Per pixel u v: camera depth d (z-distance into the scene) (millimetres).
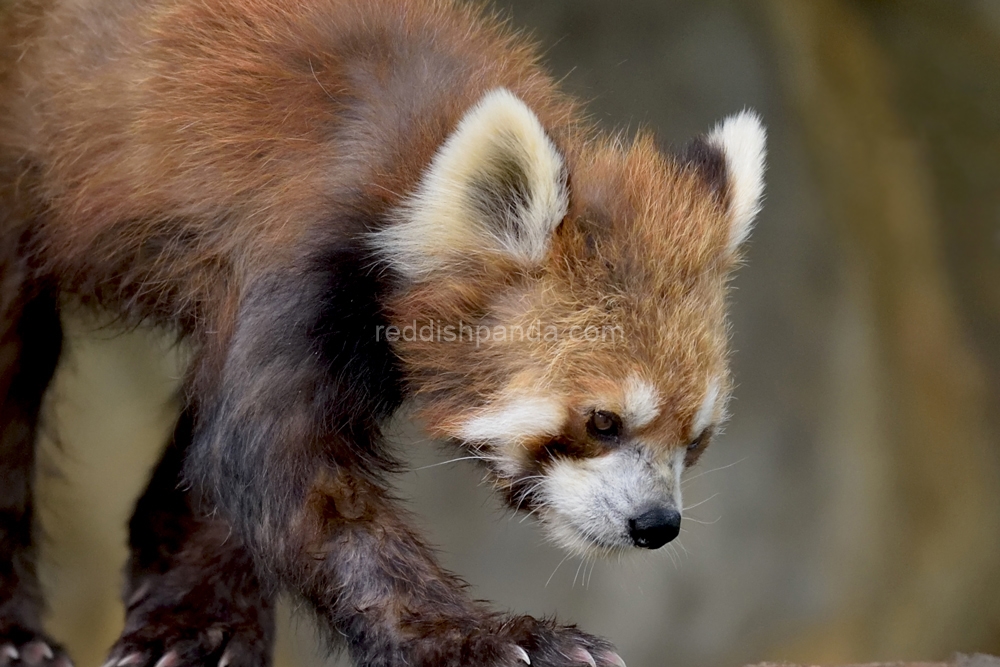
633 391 7020
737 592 17844
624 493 7207
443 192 6723
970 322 17422
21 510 8945
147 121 7508
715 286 7684
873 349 17672
